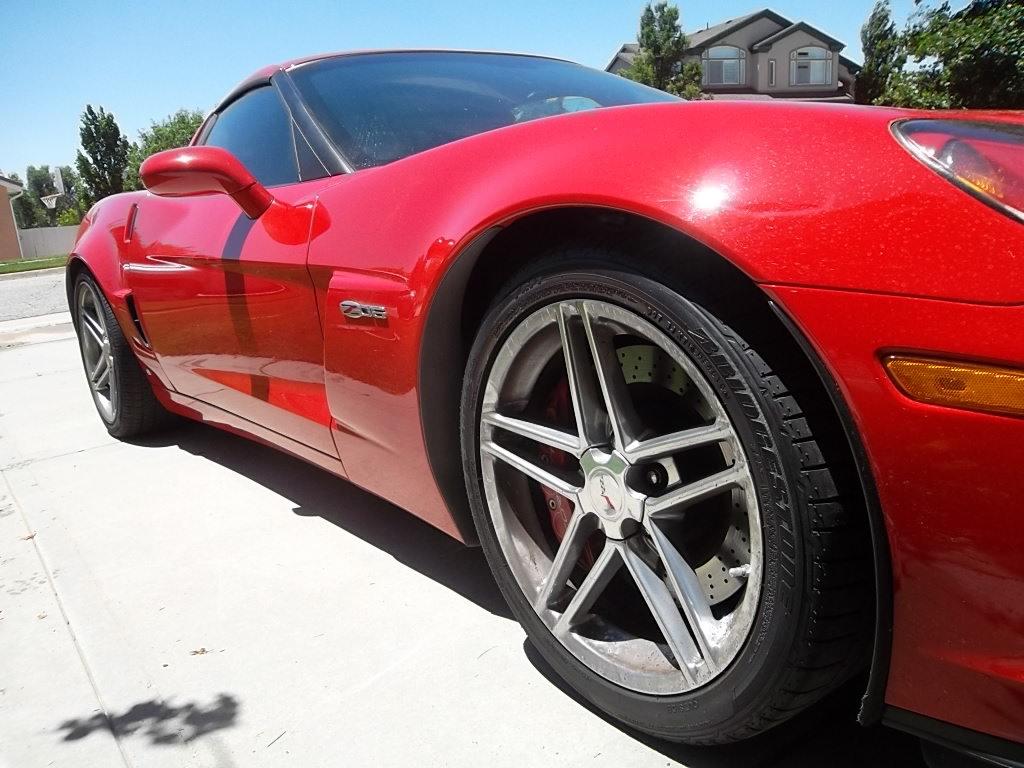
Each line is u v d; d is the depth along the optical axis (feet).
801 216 3.52
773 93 165.68
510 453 5.10
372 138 7.06
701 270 3.93
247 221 7.46
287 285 6.75
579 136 4.59
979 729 3.33
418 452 5.74
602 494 4.60
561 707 5.09
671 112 4.33
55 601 6.98
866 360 3.29
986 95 39.63
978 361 3.04
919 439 3.19
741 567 4.13
